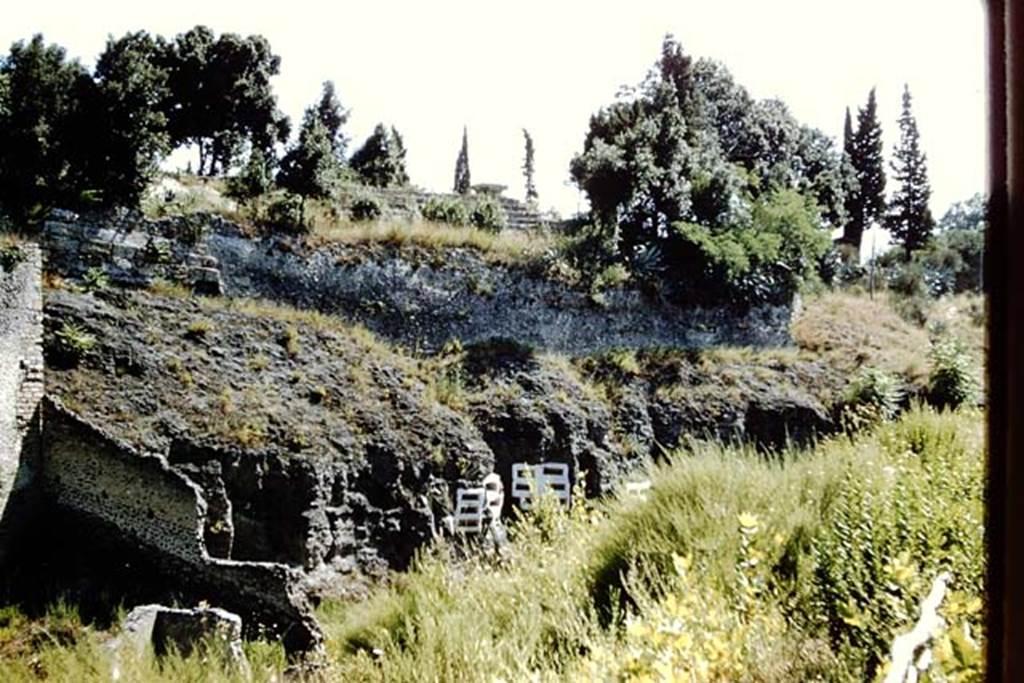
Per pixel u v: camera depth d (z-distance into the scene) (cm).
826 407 2594
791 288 3098
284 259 2350
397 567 1716
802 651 380
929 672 245
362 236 2523
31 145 2053
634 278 2825
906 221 4475
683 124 3425
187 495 1336
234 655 1039
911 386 2534
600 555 575
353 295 2408
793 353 2856
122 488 1376
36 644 1084
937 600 238
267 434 1670
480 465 1945
